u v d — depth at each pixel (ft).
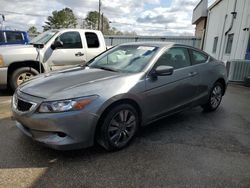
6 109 15.57
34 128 9.00
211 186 8.14
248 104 19.10
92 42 22.91
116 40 67.41
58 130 8.71
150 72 11.12
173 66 12.53
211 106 16.02
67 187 7.91
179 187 8.05
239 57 33.91
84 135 9.11
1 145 10.49
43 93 9.24
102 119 9.60
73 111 8.76
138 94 10.43
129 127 10.61
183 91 12.87
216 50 47.37
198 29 73.15
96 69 12.03
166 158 9.84
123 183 8.19
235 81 29.86
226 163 9.61
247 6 31.83
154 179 8.44
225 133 12.68
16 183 8.00
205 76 14.48
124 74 10.78
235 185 8.23
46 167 8.97
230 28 38.22
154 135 12.10
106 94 9.41
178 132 12.59
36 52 19.62
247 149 10.89
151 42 13.67
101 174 8.66
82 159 9.57
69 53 21.27
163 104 11.85
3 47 19.47
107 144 9.87
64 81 10.14
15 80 19.34
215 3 48.26
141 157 9.87
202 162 9.62
